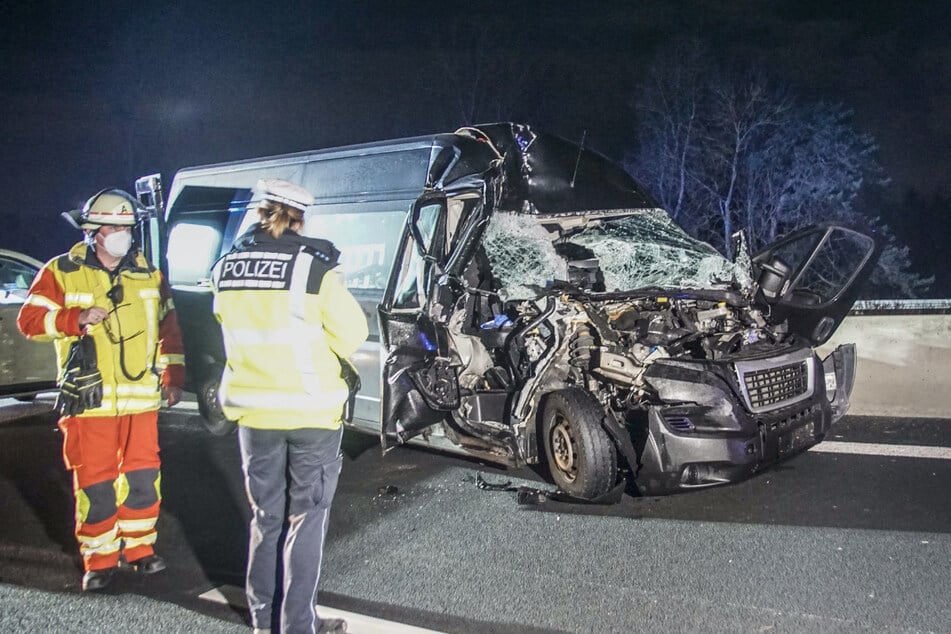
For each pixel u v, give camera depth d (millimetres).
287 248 3277
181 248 7812
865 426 6613
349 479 5773
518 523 4812
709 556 4246
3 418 8078
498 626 3588
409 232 5555
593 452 4891
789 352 5254
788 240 6246
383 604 3820
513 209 5750
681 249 6109
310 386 3236
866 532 4488
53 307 3857
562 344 5289
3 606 3877
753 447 4848
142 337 4113
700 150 33844
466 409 5680
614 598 3816
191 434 7281
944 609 3609
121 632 3605
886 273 29156
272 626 3439
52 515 5211
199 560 4438
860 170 32375
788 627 3504
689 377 4934
